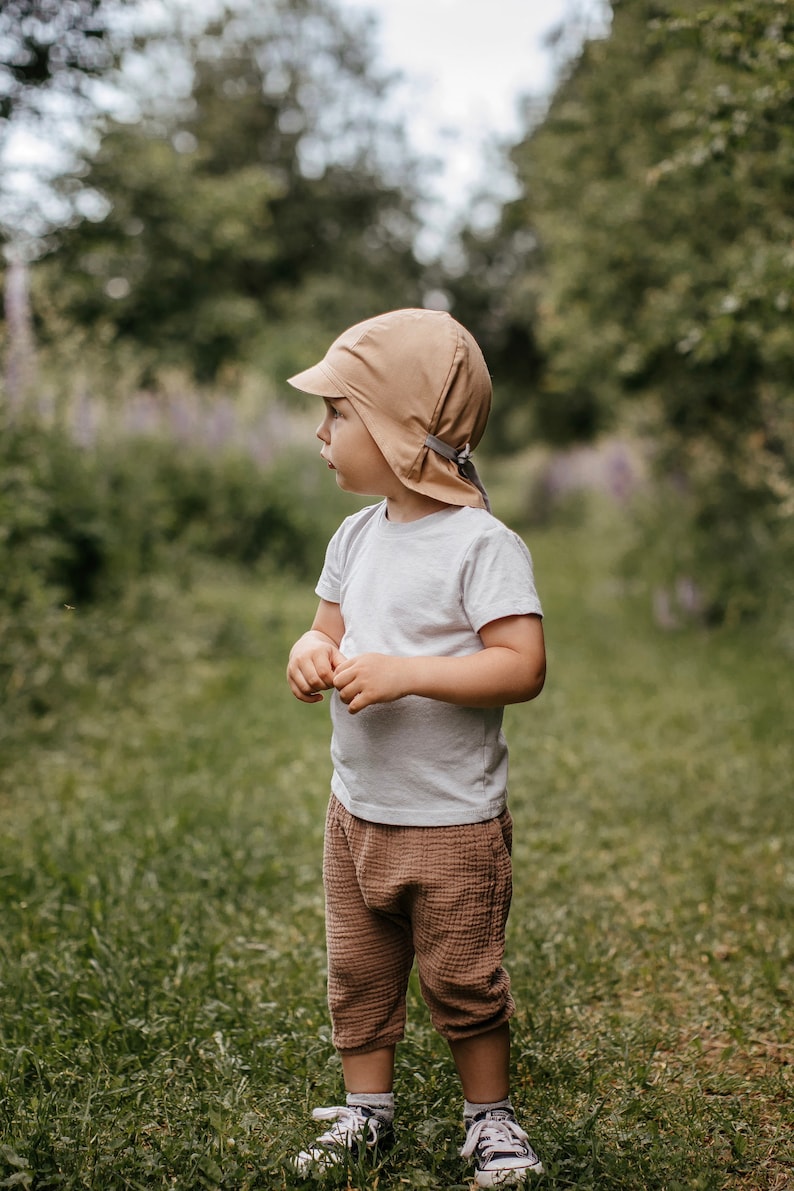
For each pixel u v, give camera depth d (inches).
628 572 407.8
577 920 129.6
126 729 211.8
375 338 82.4
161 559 308.0
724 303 201.8
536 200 413.1
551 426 876.6
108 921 123.0
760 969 116.7
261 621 314.5
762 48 165.2
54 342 299.6
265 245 542.6
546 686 274.2
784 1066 98.0
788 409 306.0
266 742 209.3
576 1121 86.3
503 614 77.4
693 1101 89.0
